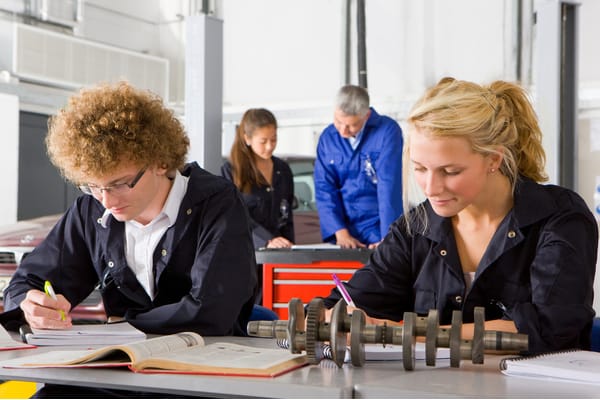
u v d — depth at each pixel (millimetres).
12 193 8555
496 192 1966
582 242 1863
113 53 9797
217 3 9195
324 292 4160
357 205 4852
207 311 2154
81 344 1924
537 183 1979
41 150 9031
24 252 4531
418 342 1870
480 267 1973
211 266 2197
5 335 1984
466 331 1795
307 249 4195
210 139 4855
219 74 4906
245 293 2234
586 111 7953
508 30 8305
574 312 1770
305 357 1574
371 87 9125
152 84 10367
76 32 9883
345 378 1376
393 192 4703
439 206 1789
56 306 2084
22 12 9242
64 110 2068
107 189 2049
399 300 2146
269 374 1371
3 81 8555
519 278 1956
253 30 9961
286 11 9750
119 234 2307
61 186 9258
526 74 8219
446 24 8703
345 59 9234
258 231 4766
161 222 2271
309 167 6582
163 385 1378
